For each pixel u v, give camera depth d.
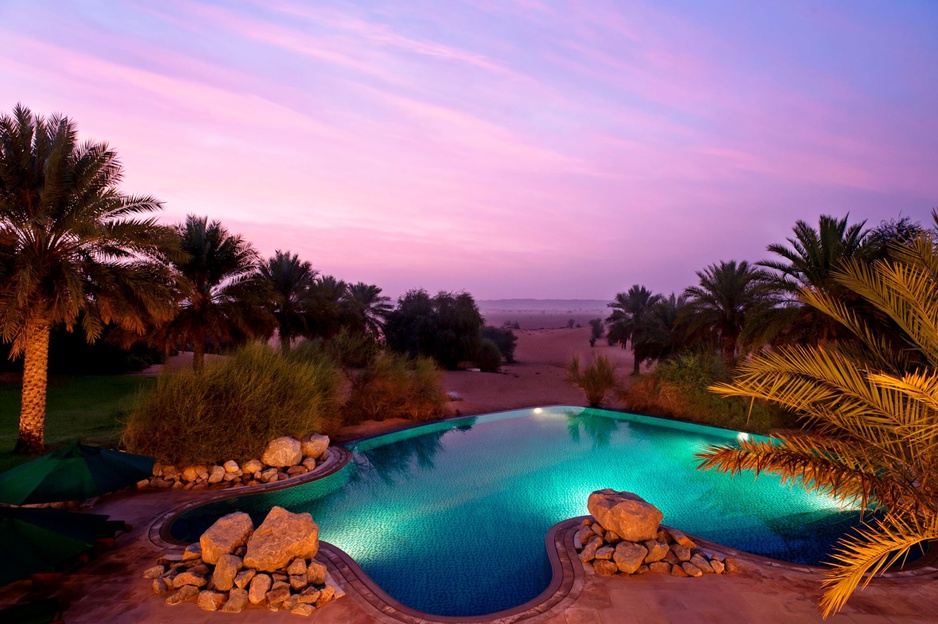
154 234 12.14
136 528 7.92
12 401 17.38
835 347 5.49
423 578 7.07
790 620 5.48
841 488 4.64
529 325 159.75
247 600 5.80
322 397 14.42
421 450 14.61
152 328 17.84
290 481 10.62
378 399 17.50
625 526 7.05
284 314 24.62
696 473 12.52
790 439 5.04
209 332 18.67
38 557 5.08
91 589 6.07
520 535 8.64
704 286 24.08
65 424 14.29
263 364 12.85
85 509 8.67
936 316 4.49
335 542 8.30
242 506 9.52
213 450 10.45
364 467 12.86
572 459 13.73
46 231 10.64
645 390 19.72
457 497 10.62
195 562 6.54
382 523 9.15
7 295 10.47
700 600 5.90
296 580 6.02
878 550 4.21
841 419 4.80
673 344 30.38
